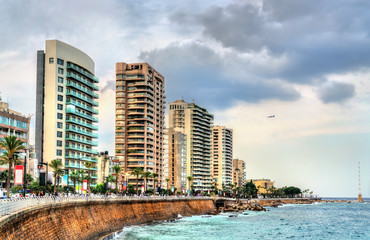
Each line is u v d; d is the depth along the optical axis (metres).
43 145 161.88
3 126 130.25
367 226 148.38
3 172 121.44
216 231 116.62
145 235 100.31
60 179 157.00
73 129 169.62
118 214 110.44
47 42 166.62
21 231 49.53
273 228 133.62
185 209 173.12
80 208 84.19
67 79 170.38
